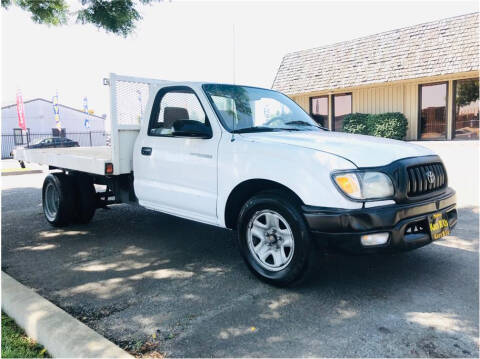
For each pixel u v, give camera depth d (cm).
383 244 324
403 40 1866
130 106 521
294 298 345
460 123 1720
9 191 1036
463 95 1698
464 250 461
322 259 351
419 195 354
